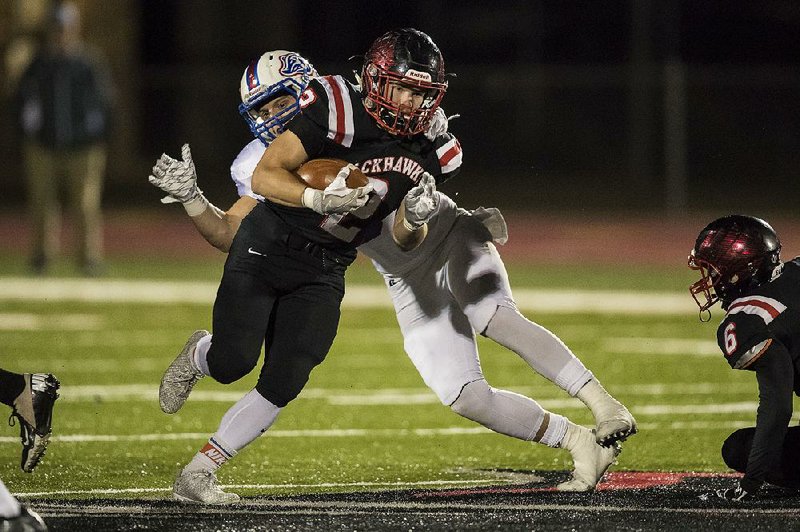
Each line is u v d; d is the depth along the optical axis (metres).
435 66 14.62
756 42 87.56
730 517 14.30
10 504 12.29
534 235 56.09
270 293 15.27
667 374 26.47
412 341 16.36
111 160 70.38
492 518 14.30
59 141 42.88
